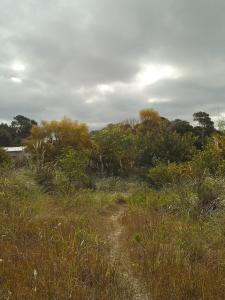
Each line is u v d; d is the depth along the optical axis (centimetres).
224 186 1109
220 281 491
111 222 988
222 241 692
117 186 1978
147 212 1065
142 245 639
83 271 514
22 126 7906
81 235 684
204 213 956
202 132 4325
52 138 3309
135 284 511
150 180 2038
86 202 1238
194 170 1449
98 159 2522
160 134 2583
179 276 505
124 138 2716
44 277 468
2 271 493
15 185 1198
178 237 707
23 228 712
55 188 1386
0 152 1995
